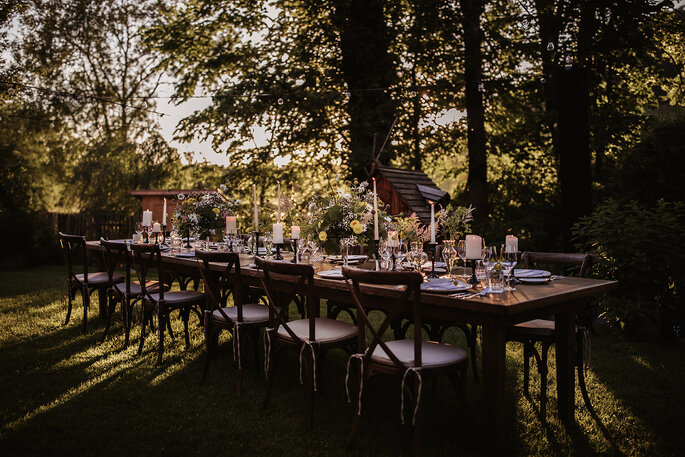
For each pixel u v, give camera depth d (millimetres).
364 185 4523
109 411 3697
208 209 6434
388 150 12195
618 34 10047
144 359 4902
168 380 4332
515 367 4578
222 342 5520
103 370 4590
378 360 3074
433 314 3172
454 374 3086
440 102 11969
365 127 11969
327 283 3637
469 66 11414
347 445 3096
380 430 3377
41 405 3803
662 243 5379
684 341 5539
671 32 11133
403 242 4324
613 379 4312
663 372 4492
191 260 4922
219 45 13617
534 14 11023
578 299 3451
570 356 3449
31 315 6895
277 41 13047
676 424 3441
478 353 5180
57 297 8219
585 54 10273
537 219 10977
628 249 5449
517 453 3049
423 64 12562
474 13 11297
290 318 6613
